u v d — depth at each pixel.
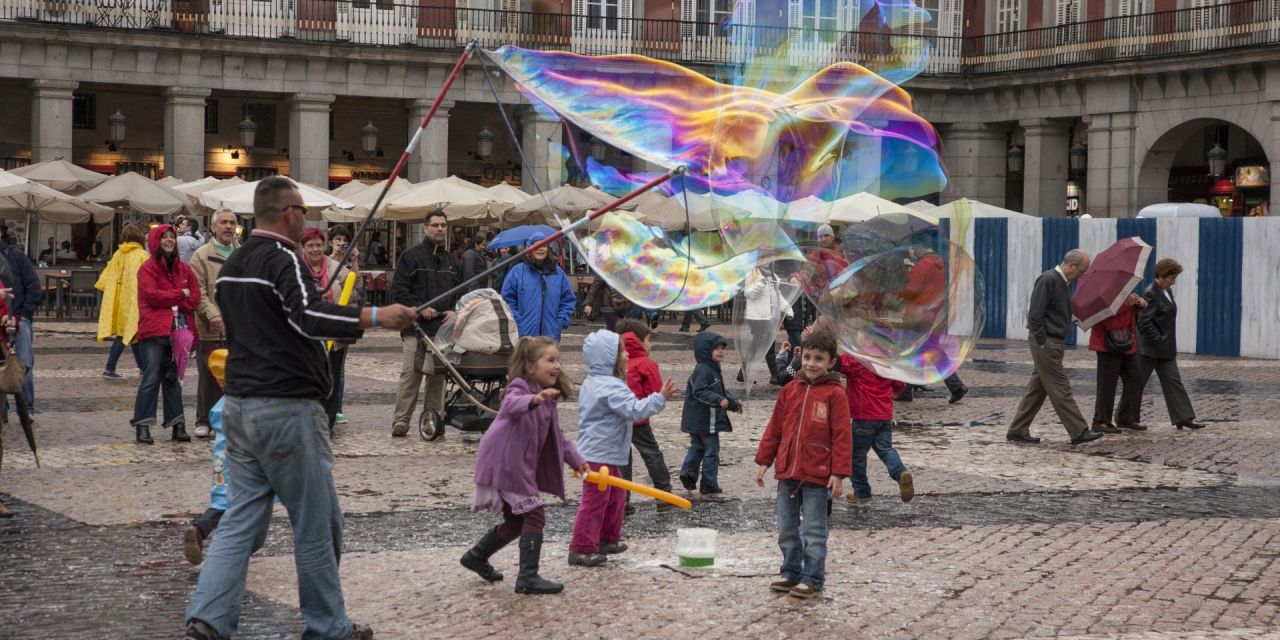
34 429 13.51
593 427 8.36
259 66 37.06
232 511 6.27
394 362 21.14
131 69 36.00
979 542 9.02
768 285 14.06
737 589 7.64
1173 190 40.56
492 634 6.73
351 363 20.89
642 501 10.38
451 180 29.64
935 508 10.25
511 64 10.00
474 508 7.46
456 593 7.50
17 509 9.61
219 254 12.73
